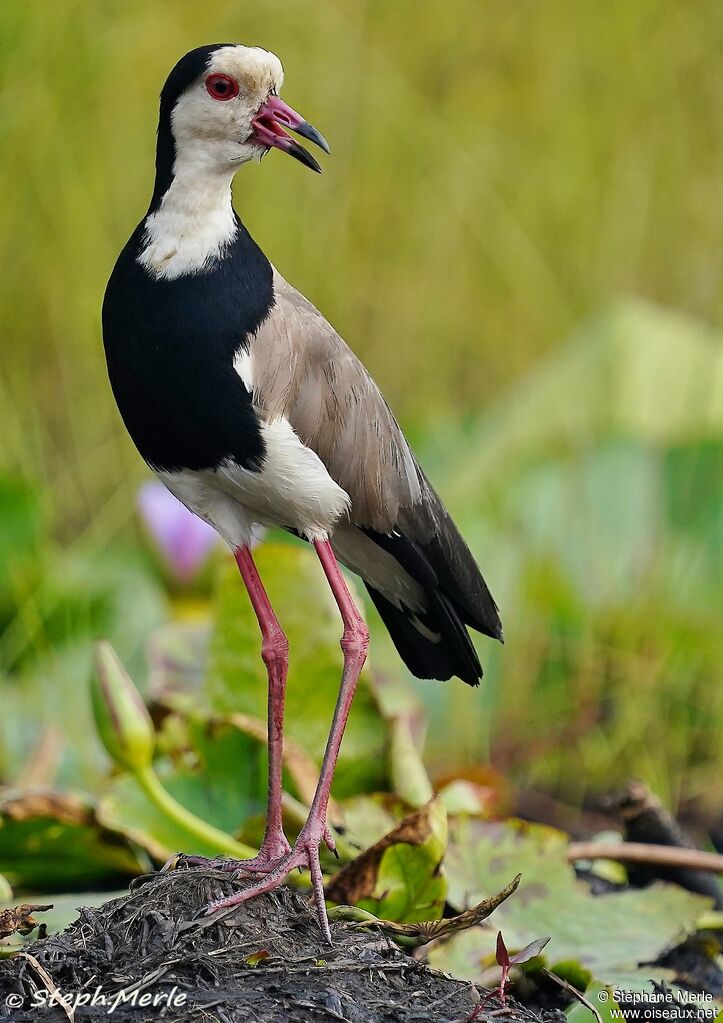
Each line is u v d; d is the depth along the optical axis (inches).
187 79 303.1
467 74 617.3
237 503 318.3
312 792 336.2
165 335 299.1
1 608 453.1
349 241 596.1
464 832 330.6
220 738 342.3
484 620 344.8
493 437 541.6
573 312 599.8
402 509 324.2
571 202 607.8
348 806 333.4
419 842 292.5
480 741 462.0
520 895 322.0
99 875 337.7
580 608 486.3
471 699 463.8
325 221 592.1
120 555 494.3
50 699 439.2
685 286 606.9
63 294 556.1
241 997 246.1
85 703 437.1
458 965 296.8
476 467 529.0
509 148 618.8
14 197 560.1
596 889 342.0
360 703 354.0
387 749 350.3
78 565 482.9
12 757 430.0
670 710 482.6
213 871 278.5
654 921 318.3
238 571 362.6
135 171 575.2
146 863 336.5
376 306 592.1
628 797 356.8
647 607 493.7
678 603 496.1
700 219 605.3
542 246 607.8
